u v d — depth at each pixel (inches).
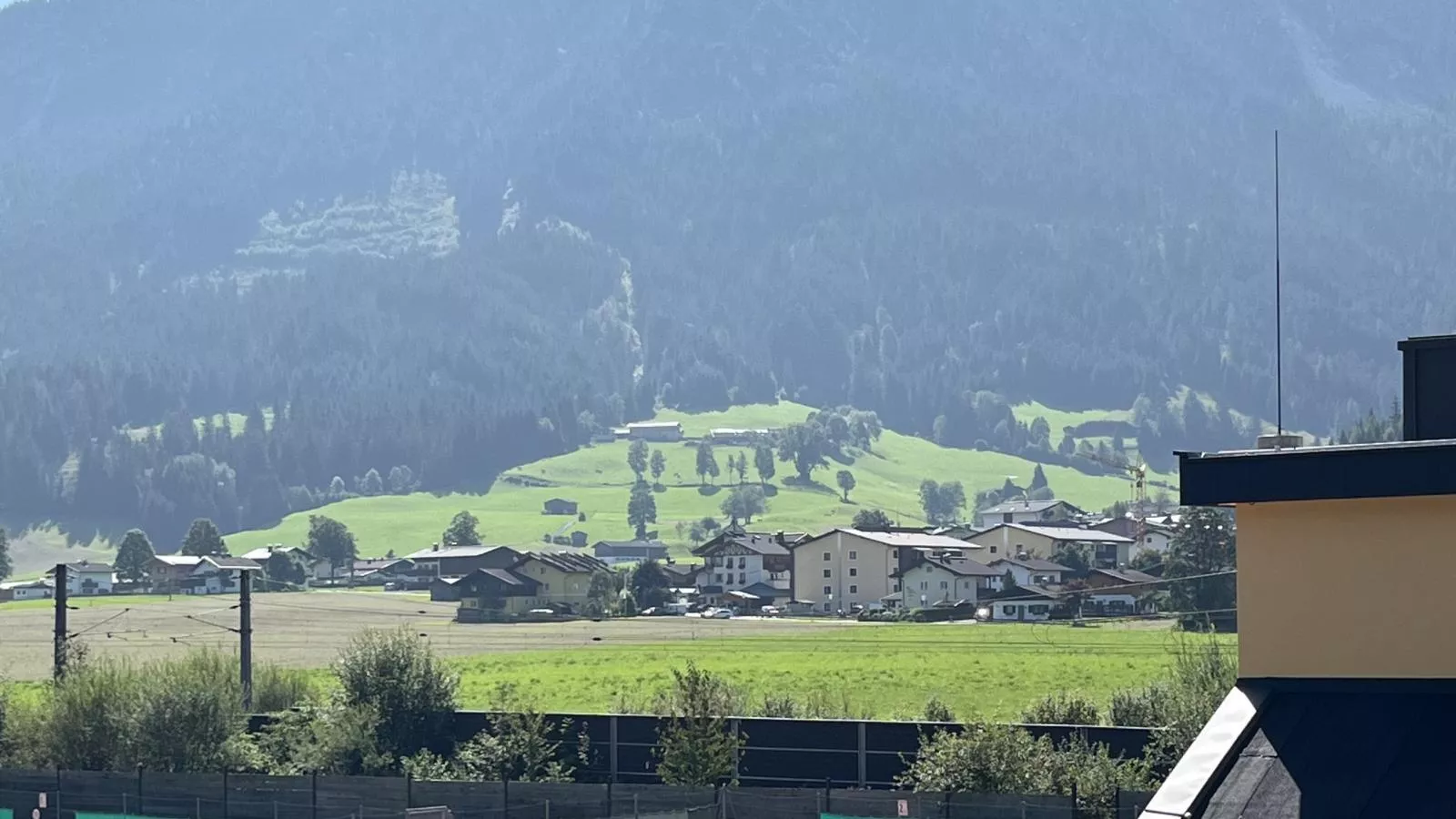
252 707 2402.8
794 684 3582.7
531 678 3912.4
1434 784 439.5
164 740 2178.9
